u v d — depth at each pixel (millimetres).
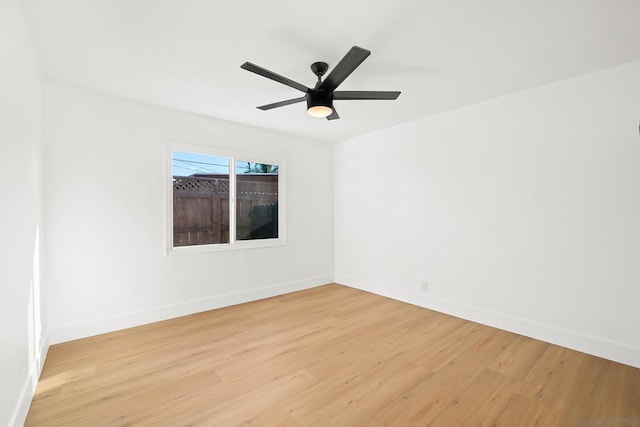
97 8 1609
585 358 2293
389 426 1587
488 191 2959
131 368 2152
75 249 2619
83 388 1908
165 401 1786
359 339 2654
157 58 2154
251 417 1651
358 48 1570
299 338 2676
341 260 4641
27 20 1702
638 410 1700
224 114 3354
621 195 2234
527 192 2699
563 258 2504
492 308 2943
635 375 2051
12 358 1461
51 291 2494
